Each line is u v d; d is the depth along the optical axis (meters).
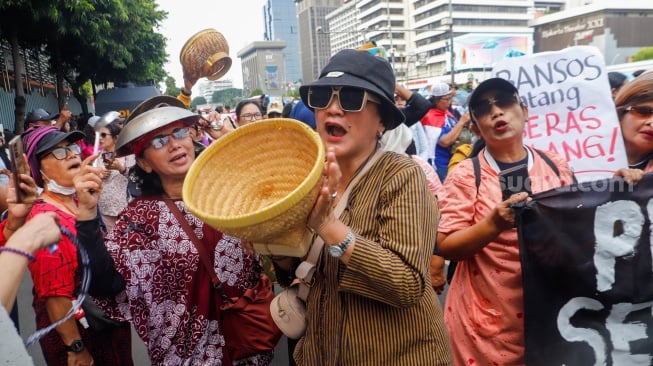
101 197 4.03
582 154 2.42
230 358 2.23
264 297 2.26
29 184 2.09
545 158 2.29
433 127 6.34
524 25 110.50
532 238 2.01
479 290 2.24
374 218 1.64
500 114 2.16
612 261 2.03
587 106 2.40
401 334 1.67
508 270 2.14
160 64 30.83
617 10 72.69
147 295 2.06
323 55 161.62
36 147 2.64
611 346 2.07
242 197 1.63
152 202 2.15
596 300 2.05
